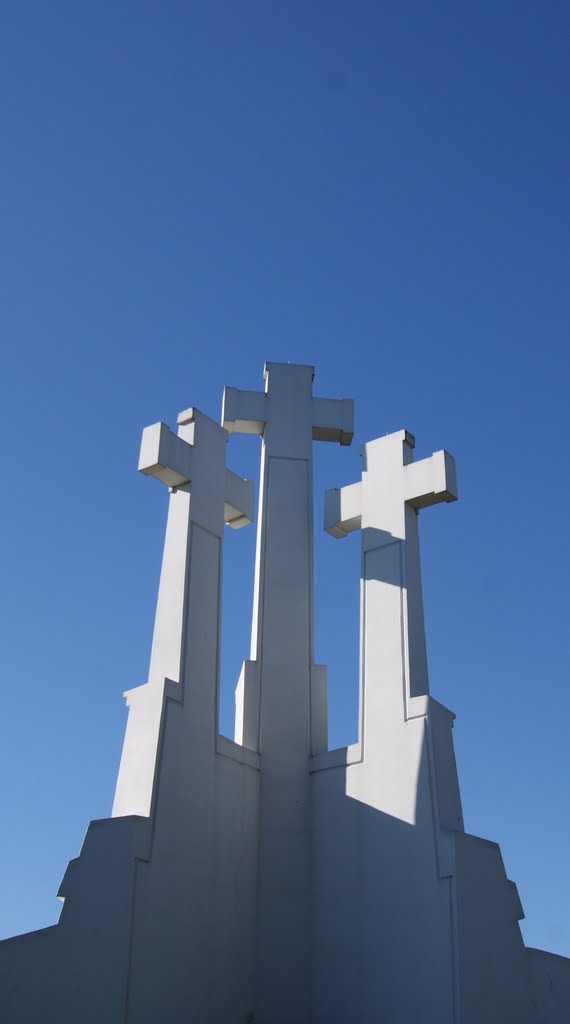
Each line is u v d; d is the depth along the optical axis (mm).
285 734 21719
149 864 18109
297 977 19812
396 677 20406
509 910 18828
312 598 22938
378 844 19641
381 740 20250
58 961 17156
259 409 24203
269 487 23625
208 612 21031
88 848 18109
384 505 21969
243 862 20312
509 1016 17906
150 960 17625
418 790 19359
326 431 24344
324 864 20391
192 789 19516
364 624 21250
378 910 19203
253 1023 19406
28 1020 16688
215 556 21625
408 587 20953
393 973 18547
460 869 18359
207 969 18781
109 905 17547
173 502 21688
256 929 20156
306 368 24703
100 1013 16797
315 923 20078
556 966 18859
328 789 20906
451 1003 17516
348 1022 18906
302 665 22344
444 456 21531
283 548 23203
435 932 18172
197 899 18953
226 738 20688
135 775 19125
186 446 21750
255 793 21109
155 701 19484
